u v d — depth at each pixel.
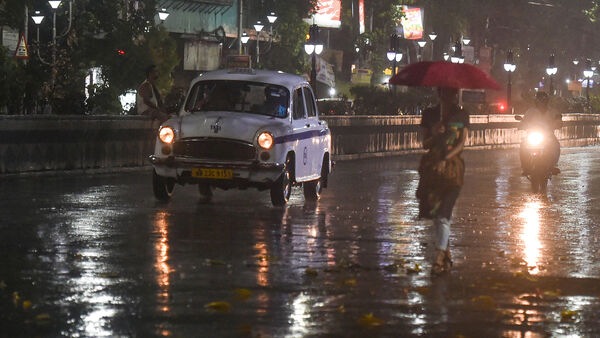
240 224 20.72
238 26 78.88
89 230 19.17
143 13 57.16
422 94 65.69
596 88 138.75
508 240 19.61
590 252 18.23
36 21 49.91
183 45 79.75
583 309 12.87
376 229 20.56
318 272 15.11
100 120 32.78
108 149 33.50
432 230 20.64
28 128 30.34
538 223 22.70
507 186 33.22
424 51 117.56
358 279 14.59
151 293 13.12
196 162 23.84
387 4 105.06
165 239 18.17
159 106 28.53
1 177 29.67
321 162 27.05
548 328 11.70
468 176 37.56
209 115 24.25
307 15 88.75
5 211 22.00
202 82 25.22
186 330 11.09
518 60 130.62
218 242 18.00
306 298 13.04
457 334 11.26
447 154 15.52
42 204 23.55
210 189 26.72
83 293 13.02
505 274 15.46
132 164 34.44
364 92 60.78
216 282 14.02
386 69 102.44
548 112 31.98
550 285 14.58
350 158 45.59
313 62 49.06
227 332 11.05
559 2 136.12
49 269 14.77
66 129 31.62
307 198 26.91
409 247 18.11
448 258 15.48
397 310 12.45
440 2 116.88
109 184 29.06
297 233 19.59
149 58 55.88
